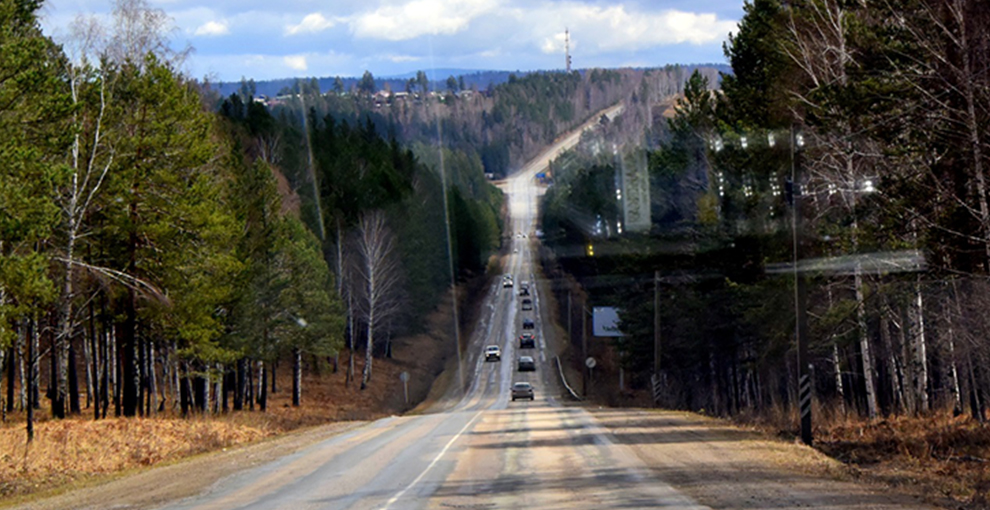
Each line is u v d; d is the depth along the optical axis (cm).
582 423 3919
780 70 3784
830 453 2633
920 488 1741
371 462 2398
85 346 5897
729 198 4688
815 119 3100
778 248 4300
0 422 3984
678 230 5816
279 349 6297
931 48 2642
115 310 4134
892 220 2761
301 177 9538
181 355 4416
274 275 5725
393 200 10375
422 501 1565
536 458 2370
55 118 2573
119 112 3728
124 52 3862
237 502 1631
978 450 2364
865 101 2703
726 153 4466
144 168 3812
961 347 3362
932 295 3319
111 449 2820
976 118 2544
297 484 1917
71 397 4519
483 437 3219
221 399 6322
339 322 7588
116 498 1803
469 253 14562
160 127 3772
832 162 3478
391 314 9881
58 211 2538
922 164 2683
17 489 2081
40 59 2580
